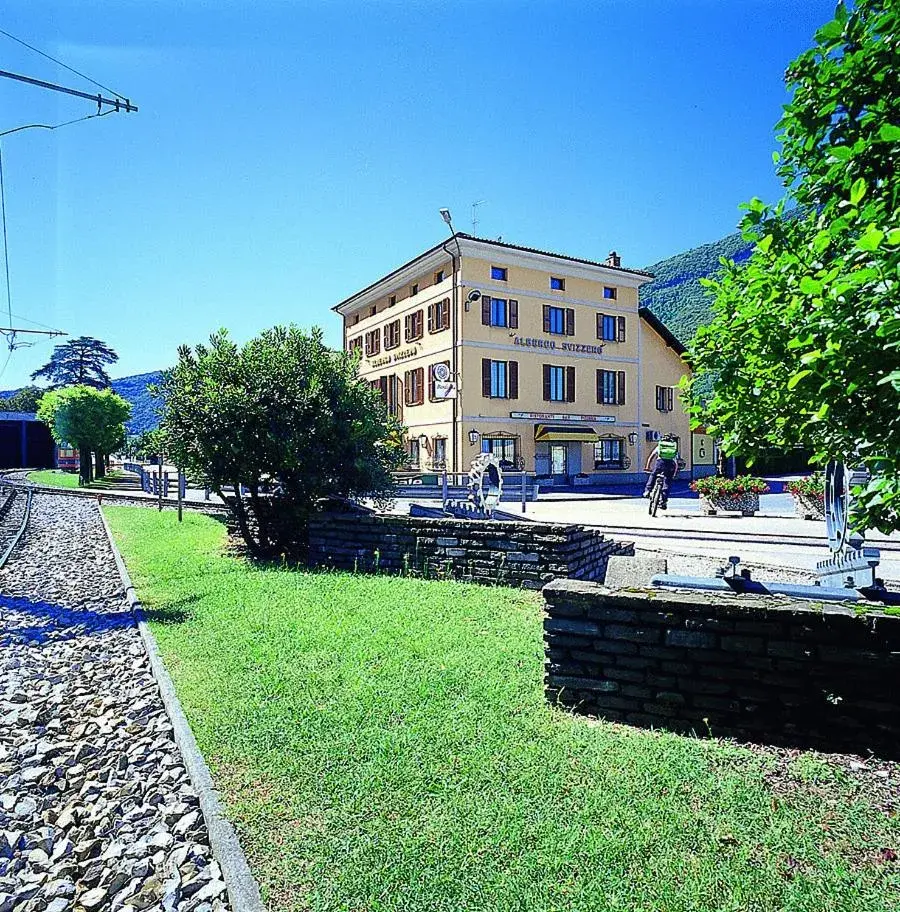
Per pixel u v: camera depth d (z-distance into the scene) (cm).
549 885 246
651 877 249
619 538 1370
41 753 416
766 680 360
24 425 5800
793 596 405
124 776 380
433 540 837
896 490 250
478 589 748
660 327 4091
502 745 357
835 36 319
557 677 412
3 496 2634
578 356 3741
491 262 3425
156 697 492
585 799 302
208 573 900
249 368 982
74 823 340
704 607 371
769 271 316
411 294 3800
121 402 3747
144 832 322
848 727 341
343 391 1019
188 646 569
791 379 269
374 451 1048
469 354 3350
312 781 330
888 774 318
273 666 496
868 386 261
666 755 342
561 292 3678
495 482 3142
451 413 3391
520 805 298
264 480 1015
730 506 1811
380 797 312
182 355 1023
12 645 652
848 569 491
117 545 1297
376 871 260
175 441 1005
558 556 743
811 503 1672
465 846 271
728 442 377
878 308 240
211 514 1606
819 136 334
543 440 3500
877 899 233
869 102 317
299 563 959
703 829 278
